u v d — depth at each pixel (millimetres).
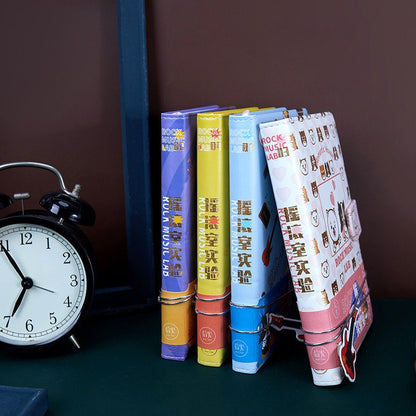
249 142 932
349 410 885
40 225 1012
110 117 1170
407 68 1183
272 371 1001
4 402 850
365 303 1103
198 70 1208
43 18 1128
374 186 1230
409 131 1203
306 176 923
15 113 1146
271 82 1208
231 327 992
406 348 1059
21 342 1029
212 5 1188
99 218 1197
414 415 869
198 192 985
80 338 1113
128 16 1131
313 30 1188
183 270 1021
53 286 1029
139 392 942
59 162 1172
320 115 1049
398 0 1166
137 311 1212
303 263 922
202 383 966
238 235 963
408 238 1241
